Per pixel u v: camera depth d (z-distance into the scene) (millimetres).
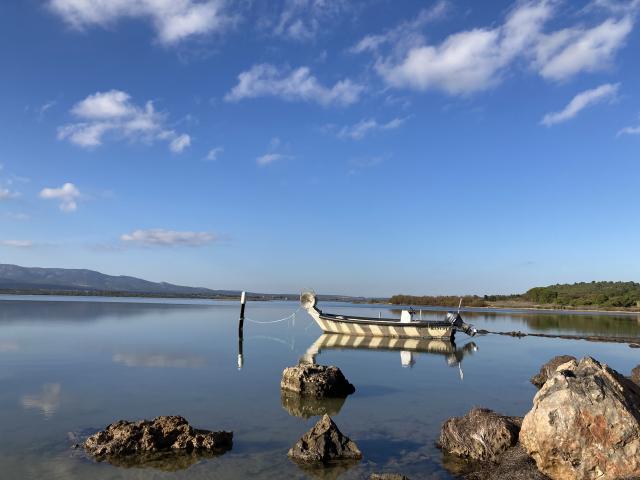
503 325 65000
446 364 29703
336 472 11492
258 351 33375
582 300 129250
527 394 20922
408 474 11516
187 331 45125
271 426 15109
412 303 154750
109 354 28891
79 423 14734
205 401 18047
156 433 12773
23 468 11180
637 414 9703
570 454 9734
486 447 12328
